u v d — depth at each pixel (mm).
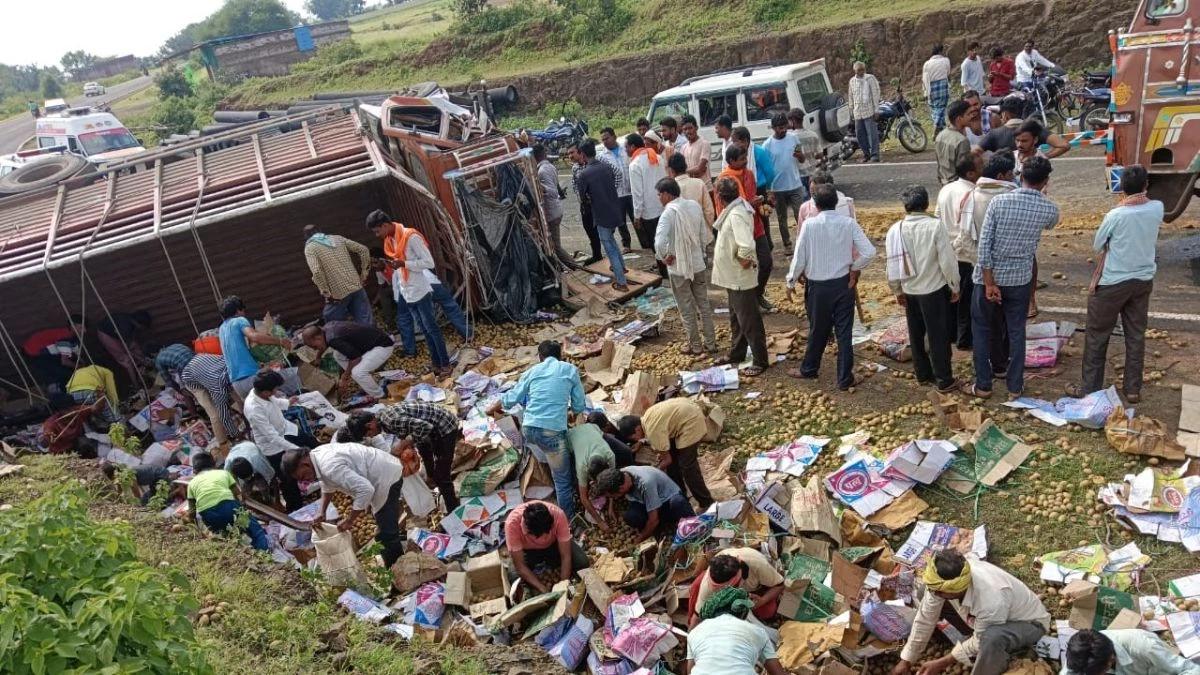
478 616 5844
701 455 7188
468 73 30828
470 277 10352
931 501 6281
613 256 10555
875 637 5121
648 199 10633
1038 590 5367
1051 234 10094
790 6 24141
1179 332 7602
